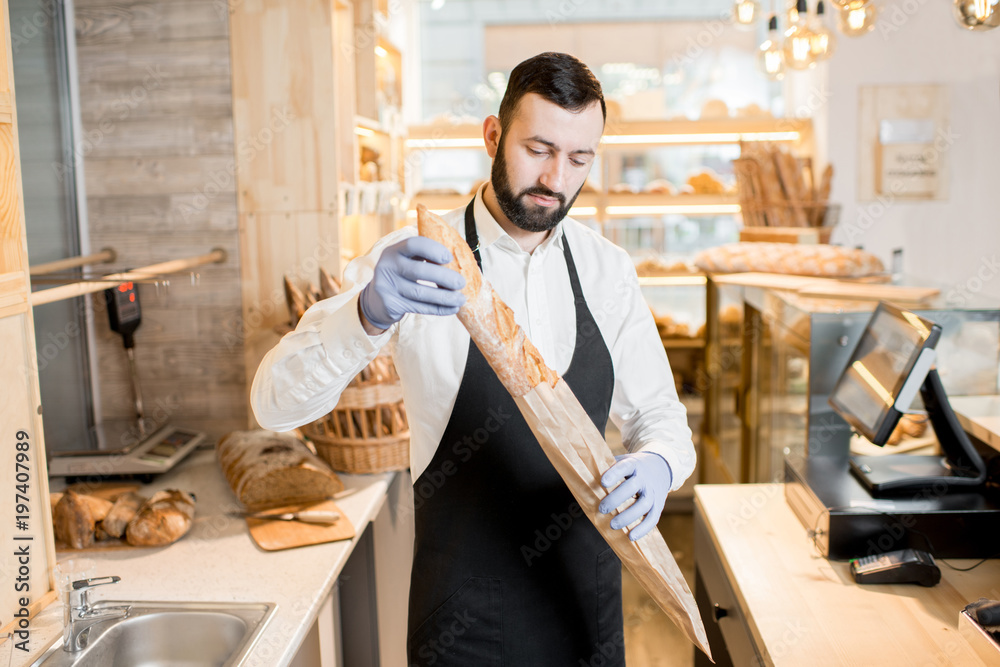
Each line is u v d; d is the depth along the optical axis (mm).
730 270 3170
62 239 2465
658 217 4957
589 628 1398
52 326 2354
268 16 2455
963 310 1985
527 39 5398
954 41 3457
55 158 2418
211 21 2463
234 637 1429
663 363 1490
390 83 3668
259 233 2543
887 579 1546
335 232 2523
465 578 1357
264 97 2488
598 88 1194
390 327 1206
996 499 1690
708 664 1980
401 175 3883
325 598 1567
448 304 1014
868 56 3600
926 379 1708
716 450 3553
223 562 1683
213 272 2547
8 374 1389
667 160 5156
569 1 5254
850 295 2350
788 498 1954
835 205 3236
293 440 2229
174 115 2494
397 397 2215
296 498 1984
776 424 2545
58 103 2422
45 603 1470
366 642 1994
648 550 1155
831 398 2018
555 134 1162
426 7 5387
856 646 1346
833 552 1653
